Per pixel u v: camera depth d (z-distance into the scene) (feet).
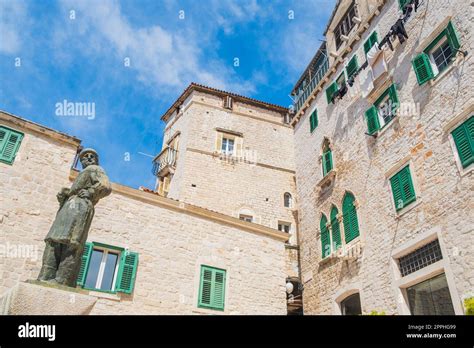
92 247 39.52
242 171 77.36
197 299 42.55
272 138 84.38
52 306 19.79
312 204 67.97
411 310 41.75
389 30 57.41
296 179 77.20
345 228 55.88
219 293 44.32
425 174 43.45
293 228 73.61
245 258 48.29
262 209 74.33
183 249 44.70
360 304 50.03
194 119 80.18
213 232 47.80
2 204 37.24
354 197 55.31
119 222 42.34
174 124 88.17
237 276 46.60
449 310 37.40
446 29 44.96
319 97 75.05
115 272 40.24
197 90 84.79
